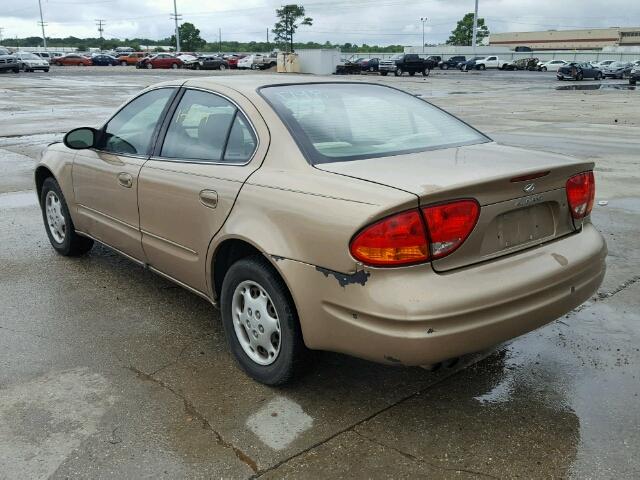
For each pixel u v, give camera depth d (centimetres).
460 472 276
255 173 335
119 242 459
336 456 287
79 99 2336
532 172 302
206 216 357
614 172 940
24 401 332
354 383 348
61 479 273
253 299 340
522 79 4659
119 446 295
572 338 400
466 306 274
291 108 357
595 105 2217
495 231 297
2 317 436
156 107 429
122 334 411
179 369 365
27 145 1199
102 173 459
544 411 320
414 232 272
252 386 346
